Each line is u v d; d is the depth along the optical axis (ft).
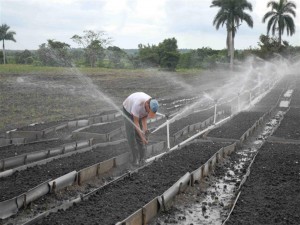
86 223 18.78
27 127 42.68
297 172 27.81
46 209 21.67
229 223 18.93
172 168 28.25
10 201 20.61
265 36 213.05
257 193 23.32
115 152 32.78
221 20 189.78
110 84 102.01
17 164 29.25
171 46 195.62
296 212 20.48
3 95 69.51
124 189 23.84
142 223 19.43
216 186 26.23
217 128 44.01
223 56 200.13
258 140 41.14
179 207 22.35
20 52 197.16
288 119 51.34
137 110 27.68
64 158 30.66
